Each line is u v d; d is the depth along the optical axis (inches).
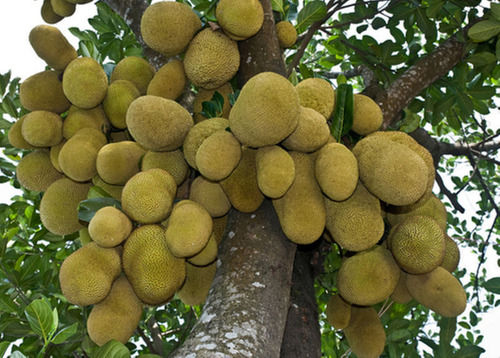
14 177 132.6
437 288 67.4
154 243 61.3
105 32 145.9
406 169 57.2
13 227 121.0
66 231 80.7
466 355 89.0
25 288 107.6
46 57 80.1
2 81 119.3
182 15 70.6
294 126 57.4
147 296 61.4
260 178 57.2
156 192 61.6
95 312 60.1
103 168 69.0
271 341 49.2
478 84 136.7
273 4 95.3
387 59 140.6
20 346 96.5
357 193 63.2
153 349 116.6
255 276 55.6
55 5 105.7
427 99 140.7
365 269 66.8
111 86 81.5
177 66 74.8
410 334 104.9
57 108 83.1
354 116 71.5
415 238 64.9
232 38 72.4
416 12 137.4
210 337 46.8
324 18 109.3
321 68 191.0
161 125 62.3
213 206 65.9
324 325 159.8
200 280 72.9
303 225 59.2
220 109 72.7
